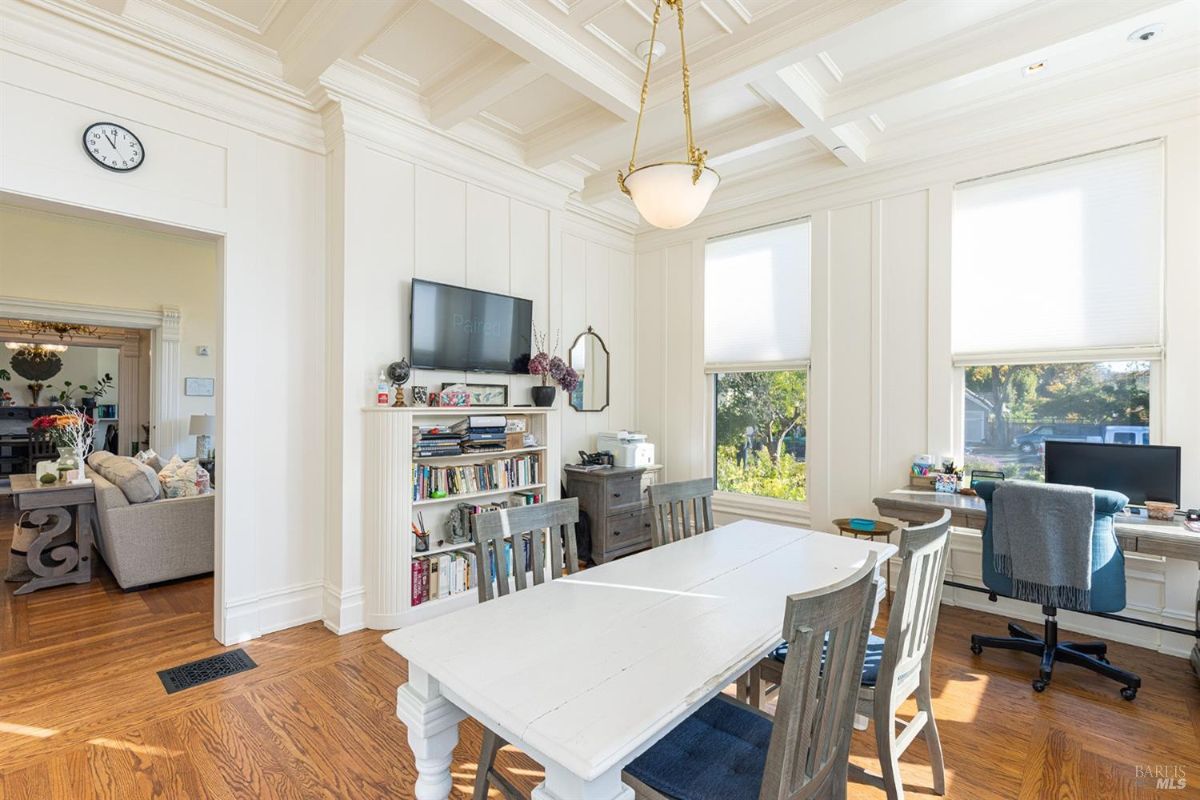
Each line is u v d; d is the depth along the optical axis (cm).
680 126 363
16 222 504
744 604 169
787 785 112
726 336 487
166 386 588
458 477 359
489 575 186
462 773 201
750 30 270
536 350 429
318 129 329
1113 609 245
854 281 409
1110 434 318
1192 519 266
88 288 543
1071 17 257
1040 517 251
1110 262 313
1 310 495
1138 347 304
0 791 184
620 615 160
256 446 306
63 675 263
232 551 297
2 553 461
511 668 128
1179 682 262
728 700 161
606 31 273
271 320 312
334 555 322
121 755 204
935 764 188
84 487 395
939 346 370
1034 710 239
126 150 262
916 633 176
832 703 123
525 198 417
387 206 337
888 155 382
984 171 354
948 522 181
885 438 393
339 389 321
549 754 99
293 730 221
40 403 878
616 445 481
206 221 287
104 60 255
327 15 253
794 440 451
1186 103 289
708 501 282
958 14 262
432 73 313
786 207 446
